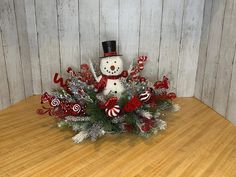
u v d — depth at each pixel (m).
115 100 0.70
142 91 0.77
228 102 0.84
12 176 0.57
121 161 0.64
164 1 0.92
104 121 0.72
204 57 0.96
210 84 0.94
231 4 0.79
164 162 0.63
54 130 0.79
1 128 0.79
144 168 0.61
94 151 0.68
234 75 0.80
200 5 0.93
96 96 0.75
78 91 0.76
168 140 0.73
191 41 0.97
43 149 0.68
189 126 0.82
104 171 0.60
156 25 0.95
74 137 0.72
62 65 1.01
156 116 0.79
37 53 1.00
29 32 0.98
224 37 0.84
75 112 0.73
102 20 0.94
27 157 0.65
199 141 0.73
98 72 0.89
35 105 0.96
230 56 0.81
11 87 0.94
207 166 0.61
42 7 0.94
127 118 0.72
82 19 0.95
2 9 0.85
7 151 0.67
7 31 0.88
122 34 0.96
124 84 0.80
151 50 0.98
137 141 0.73
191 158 0.65
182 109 0.94
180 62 1.00
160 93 0.83
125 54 0.98
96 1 0.92
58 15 0.95
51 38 0.98
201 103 0.99
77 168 0.61
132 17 0.94
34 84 1.05
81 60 0.99
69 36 0.97
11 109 0.93
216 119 0.86
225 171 0.60
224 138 0.74
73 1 0.93
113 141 0.73
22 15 0.94
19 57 0.95
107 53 0.82
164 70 1.00
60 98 0.77
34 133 0.77
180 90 1.04
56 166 0.61
